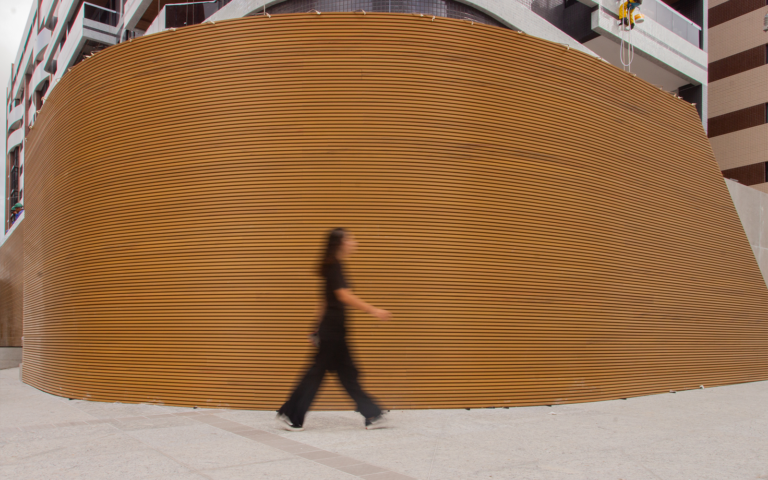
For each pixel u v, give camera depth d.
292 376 5.23
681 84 15.67
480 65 5.84
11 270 18.27
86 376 6.09
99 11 19.22
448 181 5.59
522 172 5.90
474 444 3.73
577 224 6.21
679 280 7.52
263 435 4.00
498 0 10.21
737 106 20.20
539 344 5.73
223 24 5.77
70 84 6.91
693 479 2.90
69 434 4.08
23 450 3.56
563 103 6.29
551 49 6.25
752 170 19.47
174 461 3.22
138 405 5.52
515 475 2.95
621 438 3.96
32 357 8.38
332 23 5.64
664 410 5.37
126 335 5.81
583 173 6.36
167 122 5.87
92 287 6.16
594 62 6.66
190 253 5.61
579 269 6.15
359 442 3.77
